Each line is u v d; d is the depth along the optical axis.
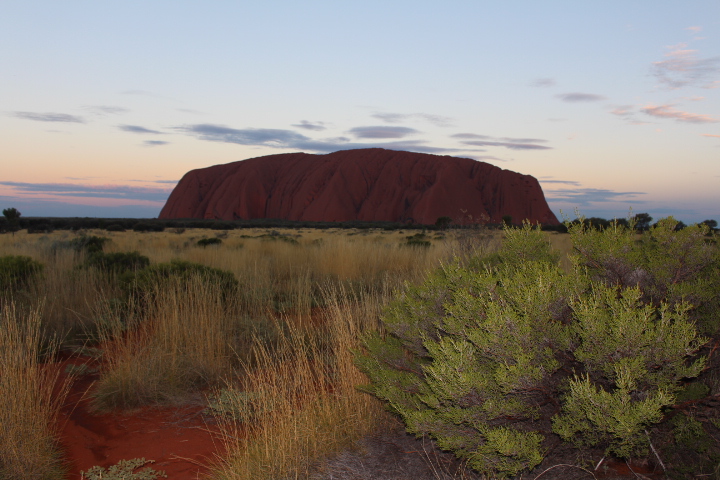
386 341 3.55
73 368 4.66
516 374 2.29
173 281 6.85
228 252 12.91
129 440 3.39
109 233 38.16
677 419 2.61
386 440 3.29
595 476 2.53
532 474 2.62
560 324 2.60
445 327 2.76
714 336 2.82
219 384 4.45
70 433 3.46
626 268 3.03
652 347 2.24
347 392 3.59
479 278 2.83
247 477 2.71
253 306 7.02
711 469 2.45
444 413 2.57
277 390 3.60
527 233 3.46
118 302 6.48
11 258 8.38
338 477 2.75
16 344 3.80
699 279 2.90
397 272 10.30
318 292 8.76
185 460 3.09
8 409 3.04
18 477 2.77
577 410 2.30
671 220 3.15
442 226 32.75
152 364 4.32
